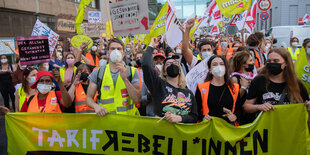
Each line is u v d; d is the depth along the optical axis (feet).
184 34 13.38
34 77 12.85
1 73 24.91
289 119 10.07
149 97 13.28
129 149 10.04
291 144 10.17
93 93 10.47
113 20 16.10
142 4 14.99
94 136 10.19
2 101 29.53
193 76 12.67
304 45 14.61
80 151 10.28
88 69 13.47
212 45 15.60
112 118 10.02
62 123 10.30
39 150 10.34
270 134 10.07
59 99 11.76
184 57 15.23
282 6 81.87
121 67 9.70
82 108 12.78
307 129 10.10
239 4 20.22
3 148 14.89
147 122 9.84
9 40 40.47
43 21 52.65
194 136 9.69
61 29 28.02
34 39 13.85
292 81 10.10
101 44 27.04
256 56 17.71
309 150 10.07
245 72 12.96
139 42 33.37
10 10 42.52
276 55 10.09
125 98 10.39
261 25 89.66
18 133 10.27
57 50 28.07
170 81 9.98
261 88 10.49
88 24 26.30
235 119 10.09
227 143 9.69
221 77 10.76
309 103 10.01
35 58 13.92
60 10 58.54
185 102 9.73
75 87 12.93
